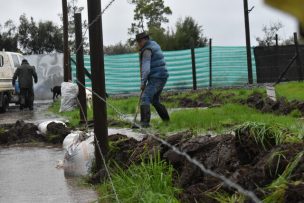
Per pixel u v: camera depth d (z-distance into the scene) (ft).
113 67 100.22
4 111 73.41
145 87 35.27
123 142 20.26
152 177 15.42
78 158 20.92
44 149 30.99
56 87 93.25
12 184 20.43
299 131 19.20
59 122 36.04
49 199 17.39
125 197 15.52
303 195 10.53
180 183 15.17
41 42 207.72
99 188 17.92
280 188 10.96
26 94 75.05
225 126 31.37
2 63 74.33
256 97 49.65
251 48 96.22
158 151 17.29
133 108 51.06
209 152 15.88
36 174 22.35
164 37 154.40
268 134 15.03
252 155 14.98
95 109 19.90
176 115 38.34
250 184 12.37
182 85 99.55
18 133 35.55
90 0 19.93
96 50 19.86
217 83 98.27
